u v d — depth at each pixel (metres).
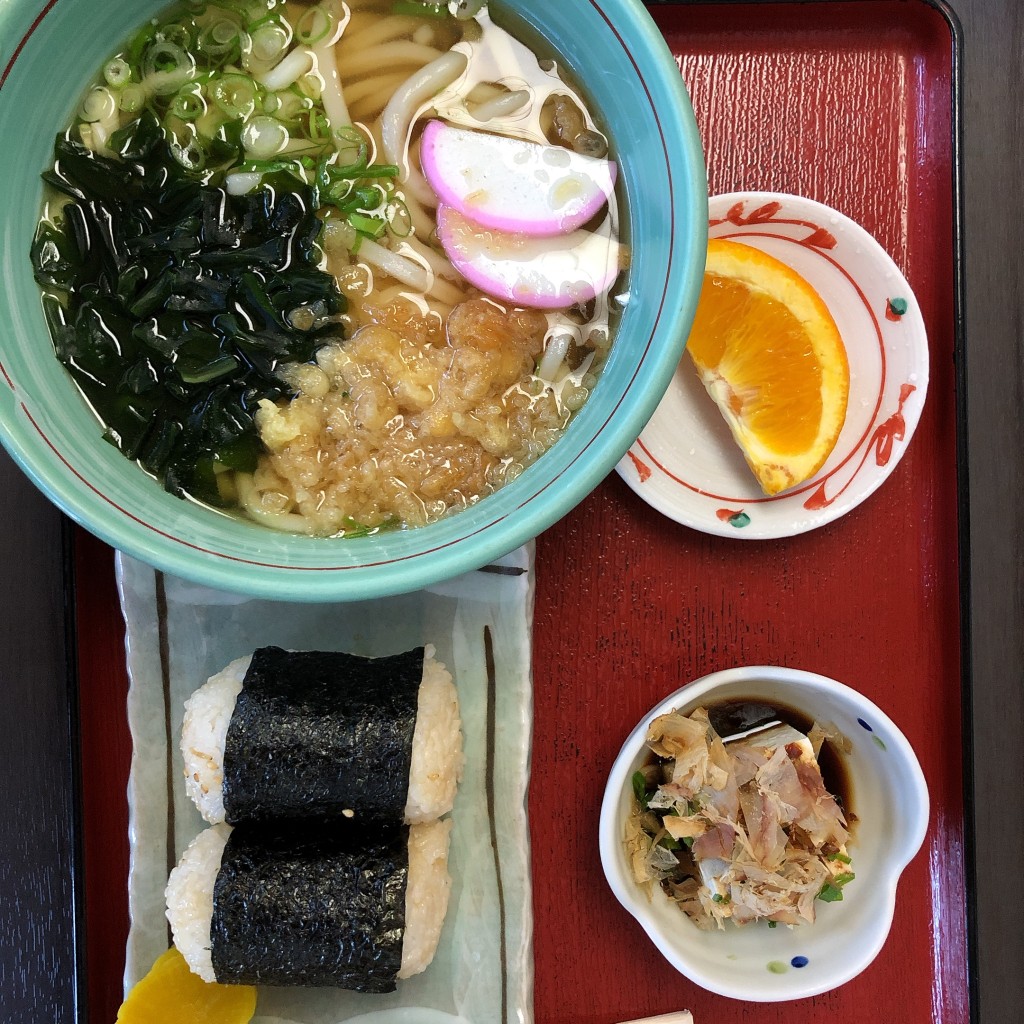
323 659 0.35
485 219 0.31
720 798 0.35
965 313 0.38
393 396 0.30
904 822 0.35
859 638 0.38
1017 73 0.39
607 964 0.37
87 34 0.28
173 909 0.34
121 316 0.29
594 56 0.28
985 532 0.39
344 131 0.31
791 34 0.37
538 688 0.37
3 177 0.27
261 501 0.30
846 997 0.38
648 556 0.37
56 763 0.37
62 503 0.26
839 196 0.38
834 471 0.37
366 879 0.34
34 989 0.36
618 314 0.29
